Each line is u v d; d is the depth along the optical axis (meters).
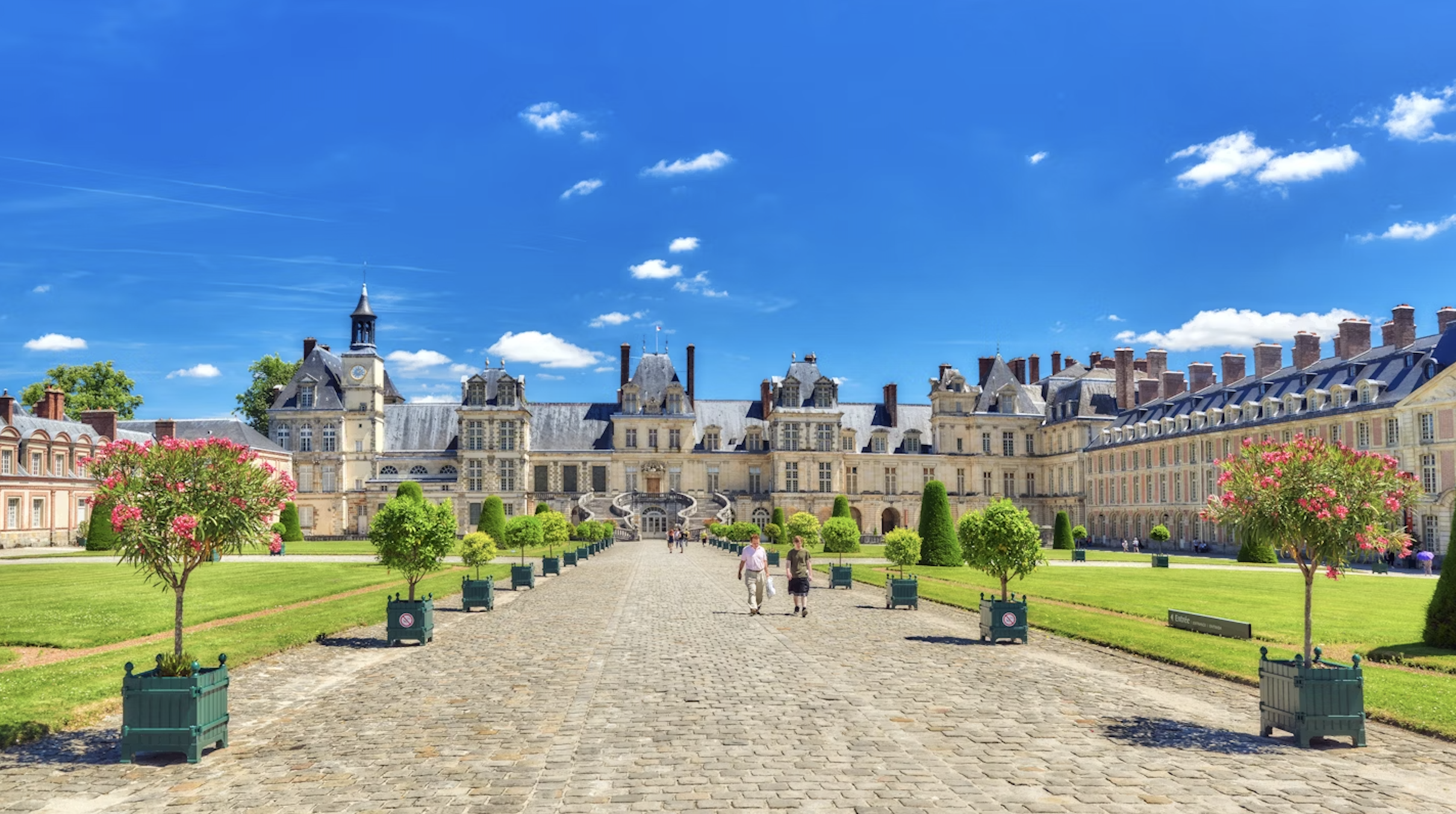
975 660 20.02
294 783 11.34
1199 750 12.77
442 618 27.97
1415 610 29.12
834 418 110.19
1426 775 11.70
